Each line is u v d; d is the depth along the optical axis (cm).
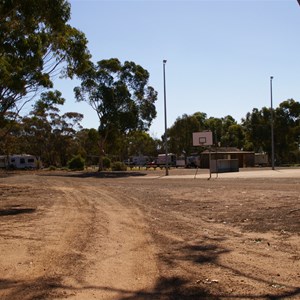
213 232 973
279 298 509
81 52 1969
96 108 5200
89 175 4528
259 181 2750
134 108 5222
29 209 1489
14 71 2127
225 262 691
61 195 2073
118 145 6191
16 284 580
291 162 8506
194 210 1377
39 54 1806
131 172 5091
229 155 6438
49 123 7594
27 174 4928
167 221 1156
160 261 706
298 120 7712
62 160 8338
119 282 587
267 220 1112
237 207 1402
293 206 1361
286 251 763
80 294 534
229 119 10512
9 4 1369
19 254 770
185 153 8525
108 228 1052
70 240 898
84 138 8244
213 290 543
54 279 603
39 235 963
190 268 657
